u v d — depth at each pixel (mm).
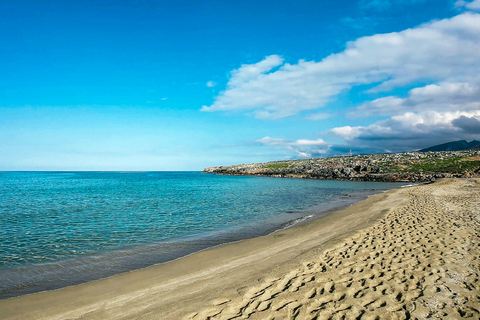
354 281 7699
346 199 33688
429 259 9211
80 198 34562
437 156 92125
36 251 12789
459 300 6457
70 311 7141
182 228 17750
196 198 34594
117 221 19828
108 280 9234
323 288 7332
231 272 9539
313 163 114062
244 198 34750
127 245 13820
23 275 9883
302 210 25062
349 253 10375
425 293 6836
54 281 9320
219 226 18375
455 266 8516
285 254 11328
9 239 14844
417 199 27109
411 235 12508
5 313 7074
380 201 28562
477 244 10648
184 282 8852
